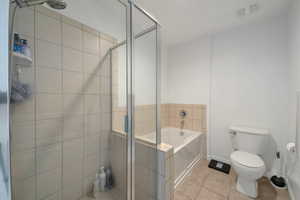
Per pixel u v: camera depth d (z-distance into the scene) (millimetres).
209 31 2119
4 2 329
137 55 1298
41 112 979
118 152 1313
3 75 329
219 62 2174
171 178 1162
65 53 1114
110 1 1275
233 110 2064
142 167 1206
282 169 1688
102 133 1387
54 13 1034
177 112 2682
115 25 1308
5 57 331
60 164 1106
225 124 2141
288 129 1626
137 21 1269
